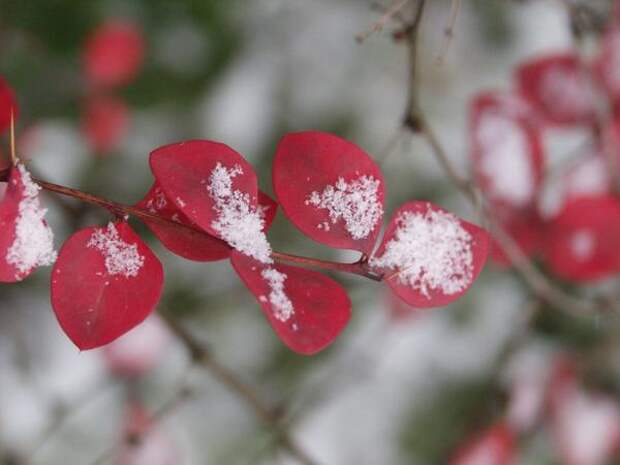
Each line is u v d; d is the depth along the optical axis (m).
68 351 0.57
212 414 0.58
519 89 0.42
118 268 0.30
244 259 0.30
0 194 0.38
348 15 0.62
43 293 0.57
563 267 0.41
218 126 0.59
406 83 0.61
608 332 0.58
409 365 0.61
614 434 0.57
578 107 0.42
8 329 0.57
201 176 0.30
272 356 0.59
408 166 0.59
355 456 0.59
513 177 0.41
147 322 0.54
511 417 0.56
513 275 0.60
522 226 0.41
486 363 0.60
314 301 0.30
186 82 0.58
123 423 0.54
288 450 0.44
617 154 0.42
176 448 0.55
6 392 0.56
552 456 0.57
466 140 0.58
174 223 0.31
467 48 0.61
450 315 0.61
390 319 0.60
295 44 0.61
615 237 0.40
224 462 0.57
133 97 0.57
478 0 0.60
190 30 0.57
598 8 0.46
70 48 0.54
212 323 0.59
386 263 0.31
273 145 0.60
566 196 0.42
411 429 0.60
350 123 0.60
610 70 0.42
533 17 0.61
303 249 0.57
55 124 0.56
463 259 0.31
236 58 0.60
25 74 0.54
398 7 0.36
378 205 0.31
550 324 0.59
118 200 0.57
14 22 0.53
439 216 0.31
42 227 0.30
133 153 0.58
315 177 0.31
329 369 0.59
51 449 0.55
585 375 0.58
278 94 0.60
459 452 0.55
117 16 0.55
